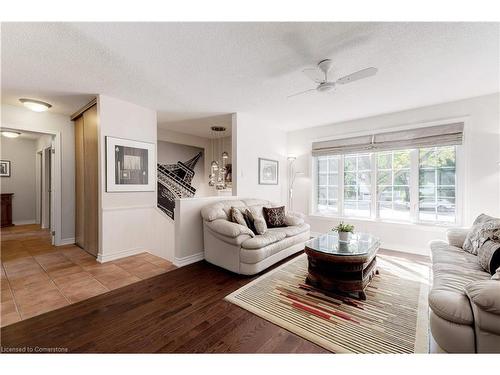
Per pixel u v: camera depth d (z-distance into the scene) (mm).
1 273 2908
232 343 1662
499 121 3217
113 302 2223
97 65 2461
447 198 3676
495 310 1225
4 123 3572
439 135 3629
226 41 2061
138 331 1791
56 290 2457
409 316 1984
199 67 2527
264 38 2021
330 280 2361
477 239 2340
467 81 2881
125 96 3373
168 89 3119
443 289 1619
